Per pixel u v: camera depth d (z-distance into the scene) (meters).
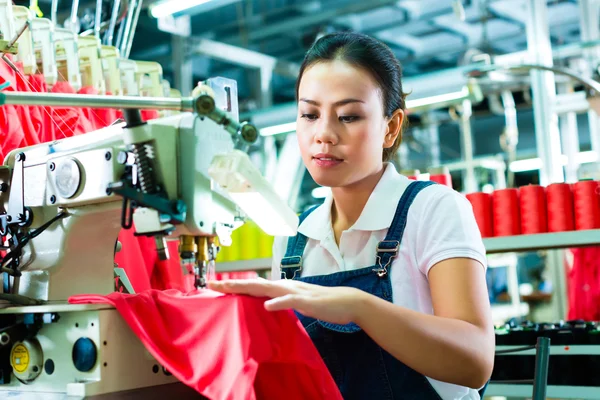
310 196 8.23
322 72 1.45
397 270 1.49
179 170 1.26
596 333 2.69
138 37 6.71
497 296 6.64
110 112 2.58
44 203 1.43
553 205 2.92
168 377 1.30
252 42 6.92
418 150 7.32
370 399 1.44
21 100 1.10
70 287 1.45
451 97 4.75
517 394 2.72
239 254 3.64
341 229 1.63
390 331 1.18
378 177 1.59
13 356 1.32
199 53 6.11
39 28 2.17
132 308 1.22
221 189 1.33
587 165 5.12
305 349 1.18
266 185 1.23
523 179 7.69
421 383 1.42
